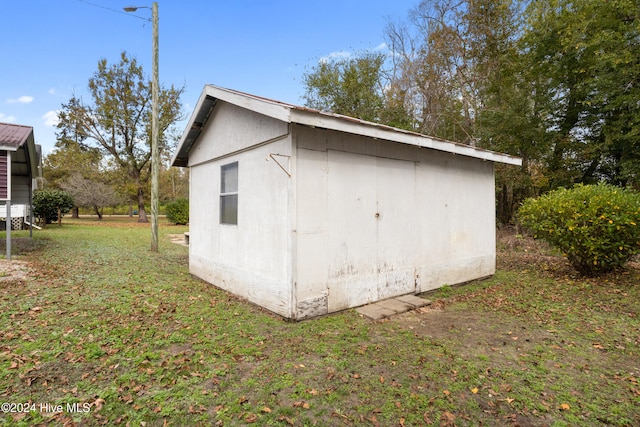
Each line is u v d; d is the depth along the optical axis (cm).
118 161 2353
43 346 308
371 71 1662
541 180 1248
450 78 1472
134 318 387
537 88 1329
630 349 325
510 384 260
